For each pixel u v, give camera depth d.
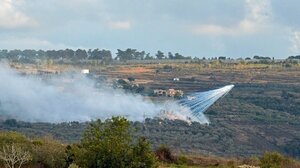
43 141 58.44
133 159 49.44
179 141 158.00
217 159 75.56
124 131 50.34
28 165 53.16
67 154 55.19
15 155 51.78
